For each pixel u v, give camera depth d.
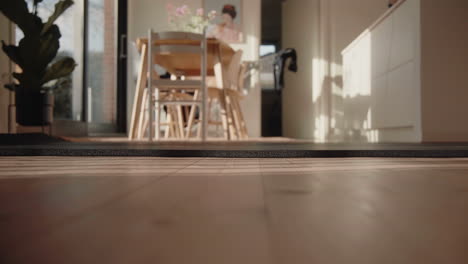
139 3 5.58
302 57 6.40
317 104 5.86
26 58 2.96
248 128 5.52
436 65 2.86
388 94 3.53
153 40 2.62
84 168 0.82
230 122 3.32
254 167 0.86
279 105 7.56
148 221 0.29
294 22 6.72
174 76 3.70
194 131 4.62
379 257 0.20
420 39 2.86
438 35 2.86
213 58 3.12
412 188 0.52
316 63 5.89
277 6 8.33
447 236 0.25
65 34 4.74
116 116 5.74
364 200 0.41
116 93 5.72
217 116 5.18
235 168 0.84
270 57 5.52
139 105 2.92
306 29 6.25
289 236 0.25
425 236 0.25
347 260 0.20
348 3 5.86
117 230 0.26
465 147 1.61
